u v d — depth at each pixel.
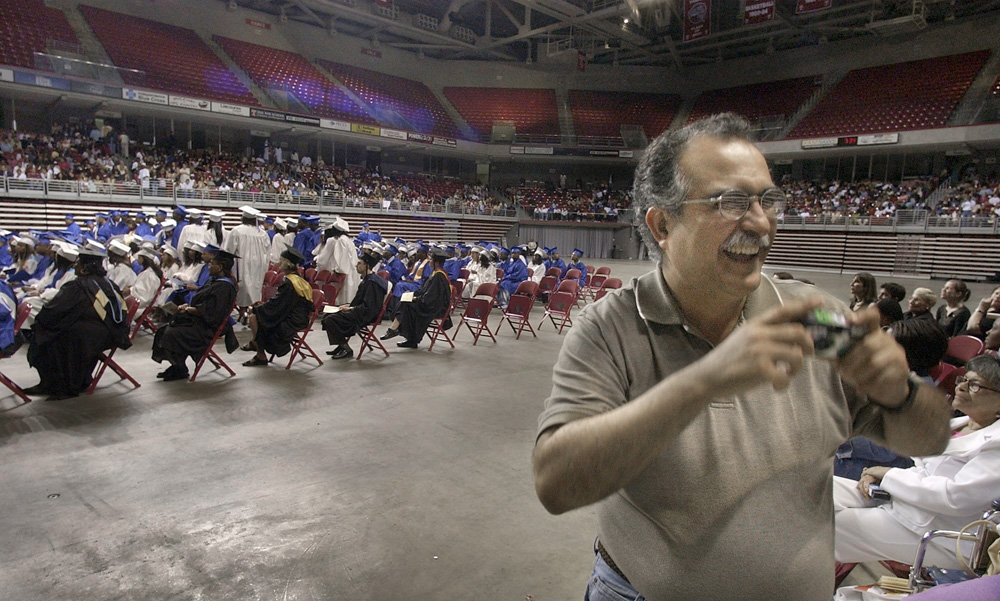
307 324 7.54
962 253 24.19
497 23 37.88
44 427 5.09
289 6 31.66
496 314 13.45
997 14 28.19
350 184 31.05
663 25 31.58
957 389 2.73
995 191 24.72
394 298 11.61
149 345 8.58
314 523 3.61
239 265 10.56
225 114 26.14
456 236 32.94
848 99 30.98
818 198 30.08
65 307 5.74
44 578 2.96
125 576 3.01
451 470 4.48
